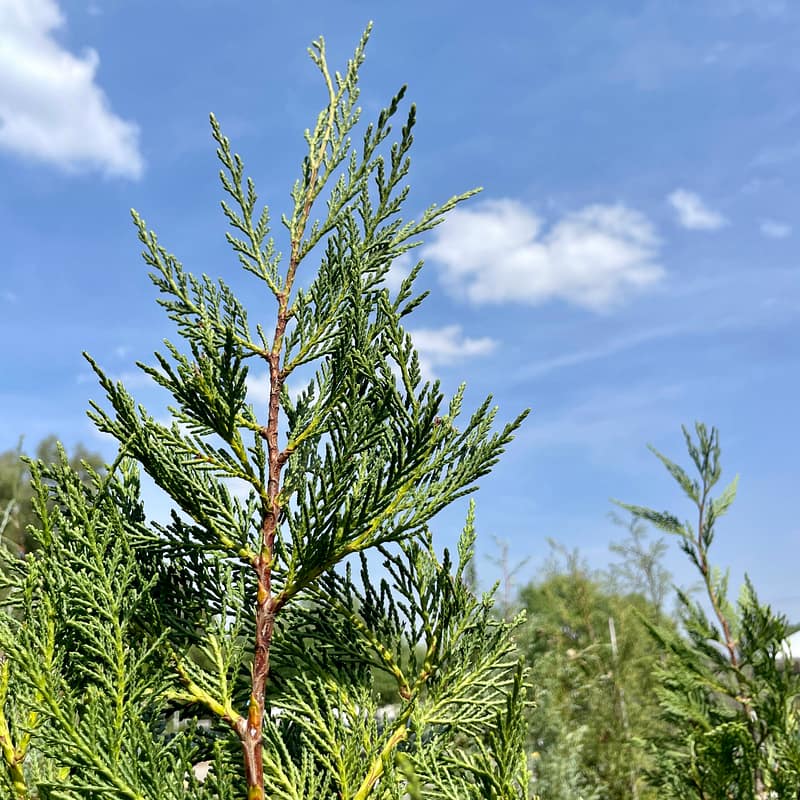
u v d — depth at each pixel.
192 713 2.54
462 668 2.92
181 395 2.47
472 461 2.66
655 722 8.89
